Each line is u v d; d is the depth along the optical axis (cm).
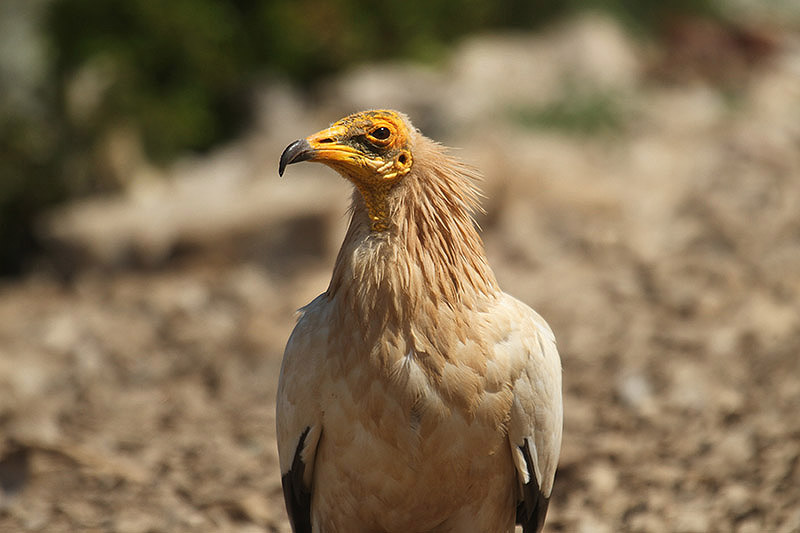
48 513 798
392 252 505
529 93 2122
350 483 533
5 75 2192
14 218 1941
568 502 794
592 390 993
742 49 2448
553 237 1450
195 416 1007
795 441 818
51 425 973
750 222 1437
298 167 1794
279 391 566
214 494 823
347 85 2106
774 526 713
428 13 2431
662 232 1438
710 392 949
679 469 819
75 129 1981
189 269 1549
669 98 2219
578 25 2519
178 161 2145
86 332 1273
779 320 1090
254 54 2289
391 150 509
